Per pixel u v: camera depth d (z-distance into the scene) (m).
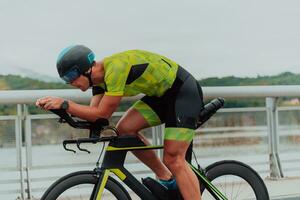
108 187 6.03
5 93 7.28
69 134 8.00
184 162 6.12
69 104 5.68
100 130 5.96
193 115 6.10
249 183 6.71
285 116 9.17
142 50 6.04
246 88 8.23
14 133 7.75
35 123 7.83
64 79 5.87
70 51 5.80
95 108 5.78
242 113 8.88
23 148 7.79
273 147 9.08
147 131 7.98
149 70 5.91
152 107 6.20
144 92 6.06
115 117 7.77
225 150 8.73
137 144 6.09
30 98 7.34
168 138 6.07
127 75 5.83
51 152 7.88
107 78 5.79
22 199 7.69
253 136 8.95
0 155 7.69
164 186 6.23
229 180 6.69
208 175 6.55
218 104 6.36
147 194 6.16
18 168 7.75
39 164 7.82
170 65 6.07
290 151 9.20
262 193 6.75
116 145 6.03
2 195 7.67
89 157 7.95
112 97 5.78
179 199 6.25
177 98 6.06
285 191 8.25
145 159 6.31
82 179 5.96
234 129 8.80
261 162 8.99
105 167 6.03
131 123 6.18
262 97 8.36
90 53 5.84
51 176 7.86
